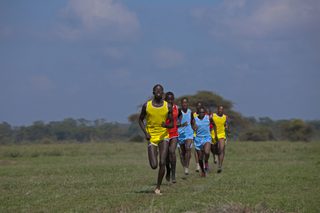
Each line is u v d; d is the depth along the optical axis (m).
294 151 94.25
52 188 39.34
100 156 92.69
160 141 34.69
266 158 75.81
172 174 41.16
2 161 79.06
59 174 51.97
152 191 35.84
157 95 34.22
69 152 104.25
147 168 57.31
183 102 47.31
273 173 45.88
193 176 47.28
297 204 29.22
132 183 41.66
